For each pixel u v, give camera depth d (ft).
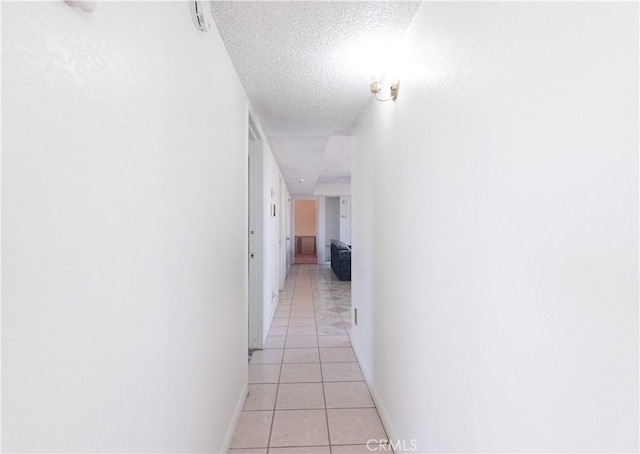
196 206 3.90
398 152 5.41
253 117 8.36
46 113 1.70
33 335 1.63
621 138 1.63
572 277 1.94
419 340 4.48
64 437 1.82
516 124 2.43
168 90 3.12
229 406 5.88
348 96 7.51
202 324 4.17
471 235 3.08
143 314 2.65
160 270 2.95
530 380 2.30
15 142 1.53
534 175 2.24
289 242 30.37
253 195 10.56
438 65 3.83
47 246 1.71
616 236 1.66
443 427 3.72
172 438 3.24
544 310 2.16
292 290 20.10
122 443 2.36
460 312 3.30
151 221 2.78
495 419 2.72
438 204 3.83
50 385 1.73
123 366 2.37
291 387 8.03
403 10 4.49
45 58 1.69
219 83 4.97
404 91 5.08
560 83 2.01
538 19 2.20
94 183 2.06
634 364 1.58
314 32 4.97
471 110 3.07
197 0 3.77
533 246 2.26
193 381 3.84
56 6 1.77
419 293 4.46
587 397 1.85
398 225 5.44
